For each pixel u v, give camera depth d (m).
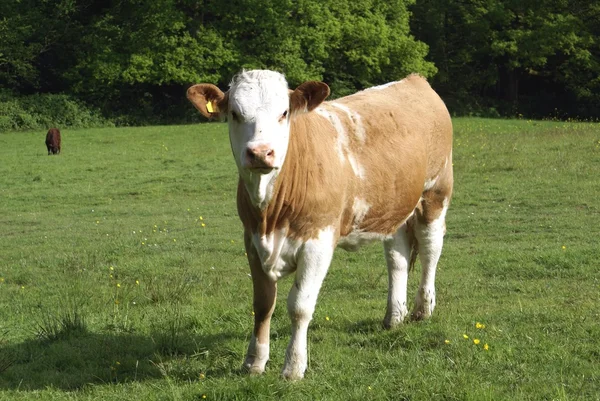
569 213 15.20
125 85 48.75
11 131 42.16
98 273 11.72
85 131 39.38
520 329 7.50
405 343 7.19
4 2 48.25
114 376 6.75
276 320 8.35
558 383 6.04
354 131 6.96
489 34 52.44
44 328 8.17
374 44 48.91
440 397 5.75
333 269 11.34
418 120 7.80
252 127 5.81
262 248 6.23
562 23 50.50
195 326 8.25
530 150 23.20
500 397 5.72
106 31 47.28
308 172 6.25
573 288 9.44
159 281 10.84
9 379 6.79
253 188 5.95
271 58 47.19
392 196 7.20
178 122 47.12
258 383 5.96
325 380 6.23
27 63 47.34
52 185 22.86
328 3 48.28
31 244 14.87
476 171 20.45
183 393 6.01
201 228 15.77
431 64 50.53
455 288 9.80
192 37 47.22
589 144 23.50
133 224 16.75
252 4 45.44
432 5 53.72
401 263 8.00
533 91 58.84
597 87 54.88
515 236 13.41
